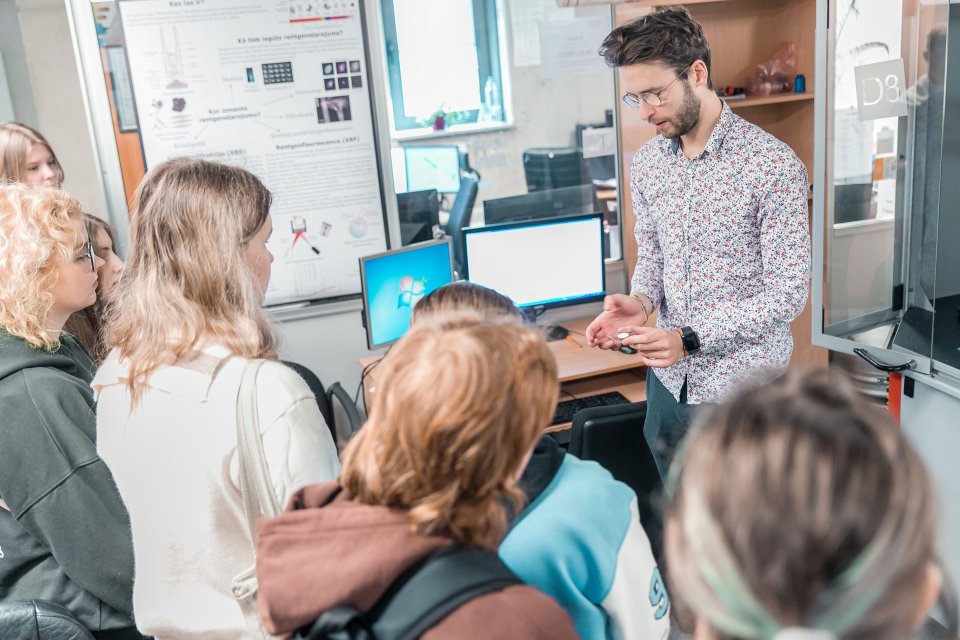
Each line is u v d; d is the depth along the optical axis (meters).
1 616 1.39
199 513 1.18
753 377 0.64
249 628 1.21
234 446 1.15
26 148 2.57
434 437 0.76
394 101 3.48
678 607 0.62
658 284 2.45
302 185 3.41
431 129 3.54
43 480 1.37
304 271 3.49
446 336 0.82
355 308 3.58
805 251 2.10
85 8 3.08
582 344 3.30
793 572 0.51
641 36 2.04
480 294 1.25
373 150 3.45
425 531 0.78
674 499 0.61
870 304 2.34
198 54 3.20
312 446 1.16
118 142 3.22
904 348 2.27
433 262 3.23
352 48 3.33
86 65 3.14
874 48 2.22
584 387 3.13
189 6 3.15
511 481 0.84
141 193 1.25
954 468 2.25
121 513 1.41
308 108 3.34
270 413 1.15
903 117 2.18
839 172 2.36
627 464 2.21
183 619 1.23
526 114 3.61
